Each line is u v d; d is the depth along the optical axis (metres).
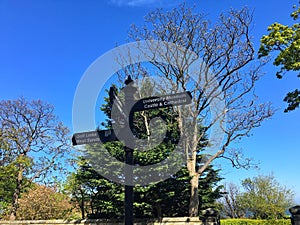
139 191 13.48
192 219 12.27
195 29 15.38
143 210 14.34
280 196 29.73
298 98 13.23
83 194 18.03
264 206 29.03
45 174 23.44
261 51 13.48
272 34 13.12
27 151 24.05
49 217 18.56
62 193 20.14
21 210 19.14
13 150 23.30
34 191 19.91
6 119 23.70
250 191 30.77
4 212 22.83
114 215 15.02
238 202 31.50
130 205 5.72
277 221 22.27
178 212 15.83
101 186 14.77
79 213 20.39
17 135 23.38
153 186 13.41
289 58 12.57
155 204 14.73
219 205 23.44
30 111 24.34
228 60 15.42
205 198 17.16
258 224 22.42
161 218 13.05
